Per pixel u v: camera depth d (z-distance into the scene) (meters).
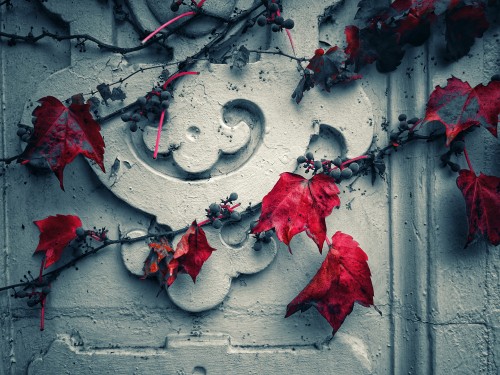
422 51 0.76
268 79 0.75
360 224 0.76
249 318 0.76
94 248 0.75
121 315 0.75
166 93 0.72
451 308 0.74
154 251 0.73
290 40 0.74
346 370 0.75
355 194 0.77
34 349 0.75
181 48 0.75
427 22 0.74
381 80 0.77
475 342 0.75
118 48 0.75
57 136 0.69
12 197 0.75
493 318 0.75
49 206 0.75
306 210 0.69
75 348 0.75
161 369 0.74
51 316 0.75
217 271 0.74
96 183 0.76
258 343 0.76
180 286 0.74
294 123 0.75
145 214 0.75
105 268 0.75
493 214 0.71
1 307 0.75
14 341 0.75
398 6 0.74
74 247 0.75
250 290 0.76
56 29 0.76
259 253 0.75
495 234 0.72
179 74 0.73
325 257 0.76
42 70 0.76
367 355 0.76
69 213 0.75
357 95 0.76
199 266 0.71
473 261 0.75
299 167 0.76
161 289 0.74
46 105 0.69
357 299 0.71
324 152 0.76
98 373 0.74
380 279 0.77
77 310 0.75
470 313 0.75
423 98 0.76
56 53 0.76
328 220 0.76
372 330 0.76
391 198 0.76
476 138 0.75
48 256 0.72
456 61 0.76
